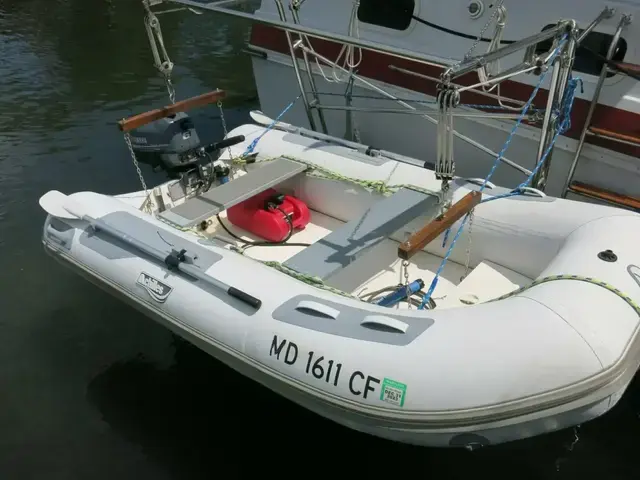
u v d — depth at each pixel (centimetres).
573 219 301
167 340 382
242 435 319
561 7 362
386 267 347
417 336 236
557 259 277
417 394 226
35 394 344
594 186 377
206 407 336
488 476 295
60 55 870
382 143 489
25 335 384
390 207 330
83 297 415
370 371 234
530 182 347
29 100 722
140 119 353
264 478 295
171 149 400
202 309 280
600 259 261
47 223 353
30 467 302
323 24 479
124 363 365
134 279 307
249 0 533
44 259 451
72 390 346
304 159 399
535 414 221
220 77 800
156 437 317
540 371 221
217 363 366
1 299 412
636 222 286
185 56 870
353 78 446
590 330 228
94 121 672
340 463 304
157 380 353
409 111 390
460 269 345
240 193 354
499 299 258
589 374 221
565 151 380
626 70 327
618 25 340
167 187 383
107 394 344
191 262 291
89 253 326
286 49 513
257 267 288
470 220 332
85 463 304
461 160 443
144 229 318
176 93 750
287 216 370
